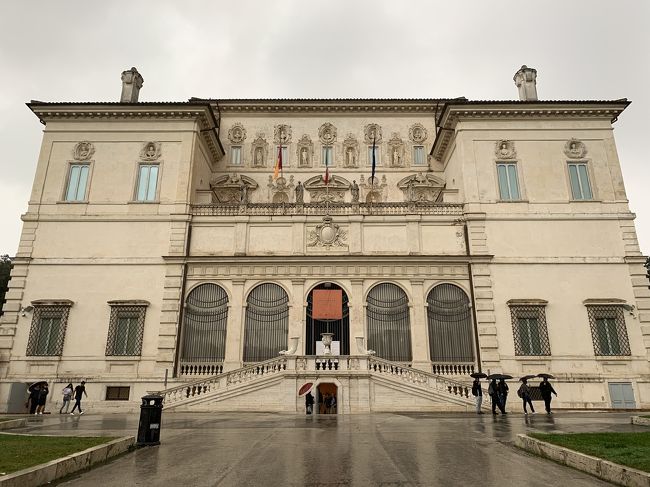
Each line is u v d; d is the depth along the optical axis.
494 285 28.91
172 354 27.47
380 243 30.22
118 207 30.56
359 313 28.67
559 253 29.52
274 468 8.50
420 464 8.82
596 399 26.69
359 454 9.93
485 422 16.84
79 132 32.12
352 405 23.14
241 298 28.92
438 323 28.67
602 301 28.19
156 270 29.27
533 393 26.92
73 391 26.84
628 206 30.44
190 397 23.61
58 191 30.83
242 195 32.72
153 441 11.29
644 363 27.31
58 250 29.58
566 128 32.09
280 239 30.30
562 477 7.73
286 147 38.25
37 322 28.09
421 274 29.44
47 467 7.45
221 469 8.45
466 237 30.19
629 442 9.67
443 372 27.56
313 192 36.34
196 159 32.62
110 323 28.11
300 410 23.05
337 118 39.00
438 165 37.53
